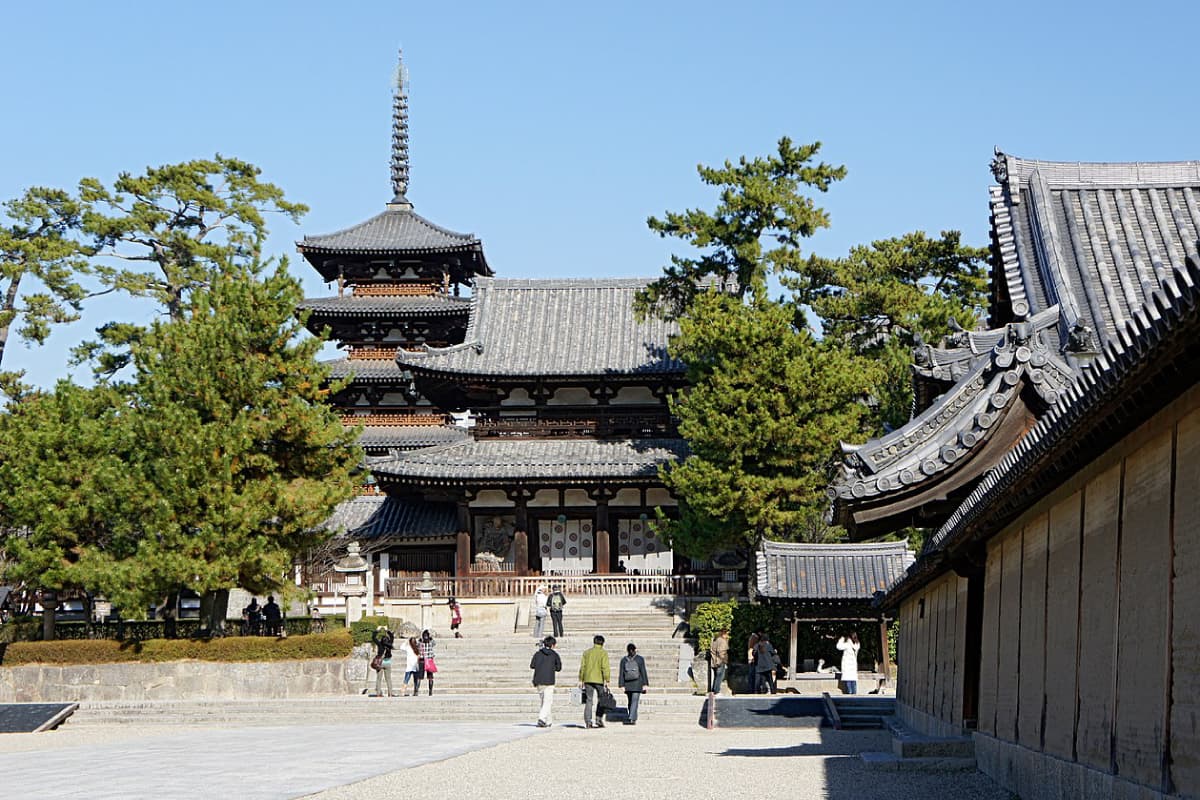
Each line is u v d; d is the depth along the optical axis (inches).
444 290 3639.3
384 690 2023.9
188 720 1819.6
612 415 2999.5
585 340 3095.5
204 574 1975.9
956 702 1021.2
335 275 3631.9
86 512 2095.2
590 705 1509.6
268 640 2032.5
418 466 2807.6
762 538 2351.1
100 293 3654.0
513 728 1529.3
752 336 2278.5
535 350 3063.5
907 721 1427.2
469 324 3169.3
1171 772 508.7
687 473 2330.2
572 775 940.6
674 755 1125.1
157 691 2007.9
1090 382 508.4
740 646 2089.1
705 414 2303.2
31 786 907.4
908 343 2576.3
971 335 1035.9
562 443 2960.1
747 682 1983.3
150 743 1355.8
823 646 2098.9
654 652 2206.0
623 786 861.8
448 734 1419.8
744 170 2736.2
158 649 2021.4
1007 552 834.8
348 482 2138.3
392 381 3334.2
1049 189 1144.2
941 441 906.7
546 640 1551.4
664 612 2618.1
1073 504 665.6
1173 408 509.7
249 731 1576.0
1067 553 674.8
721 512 2279.8
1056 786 671.1
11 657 2030.0
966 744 945.5
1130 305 1032.2
